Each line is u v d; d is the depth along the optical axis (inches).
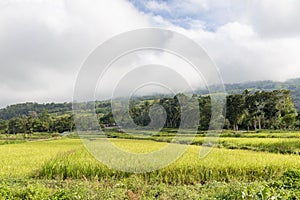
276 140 1239.5
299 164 544.1
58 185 412.5
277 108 2012.8
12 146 1278.3
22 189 314.5
